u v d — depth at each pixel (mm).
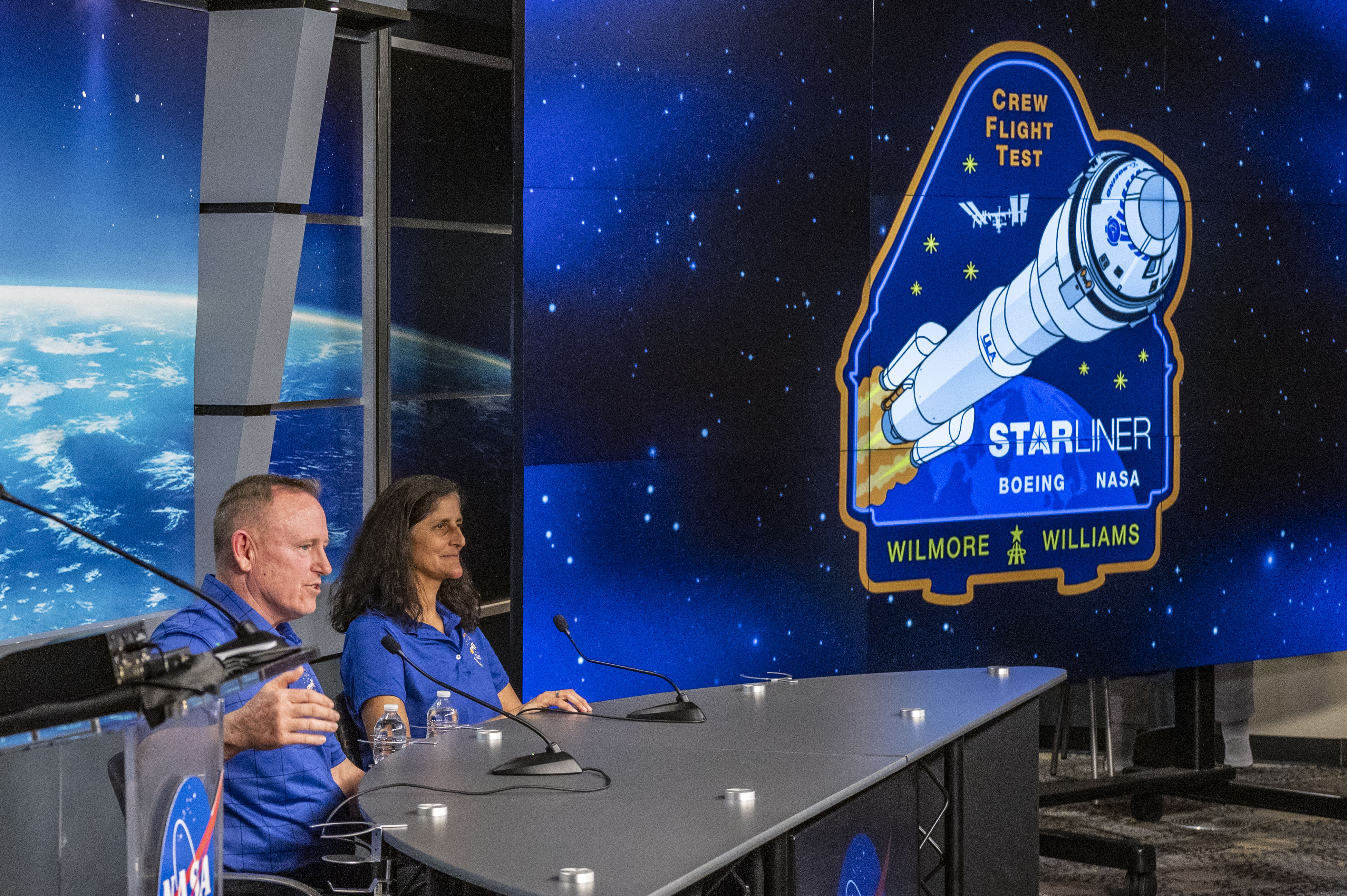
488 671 3721
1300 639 6086
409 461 4711
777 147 5164
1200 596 5906
